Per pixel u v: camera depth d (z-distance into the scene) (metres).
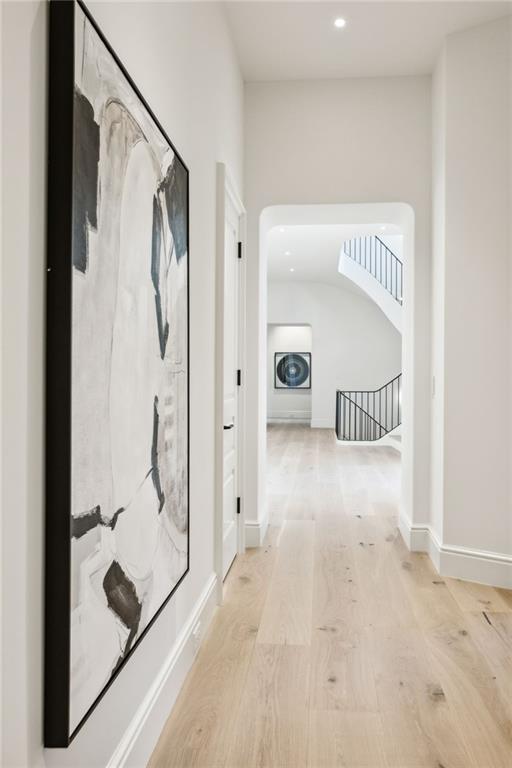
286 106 4.23
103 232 1.31
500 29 3.50
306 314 13.35
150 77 1.83
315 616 2.97
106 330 1.33
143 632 1.63
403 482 4.61
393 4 3.32
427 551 4.09
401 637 2.74
